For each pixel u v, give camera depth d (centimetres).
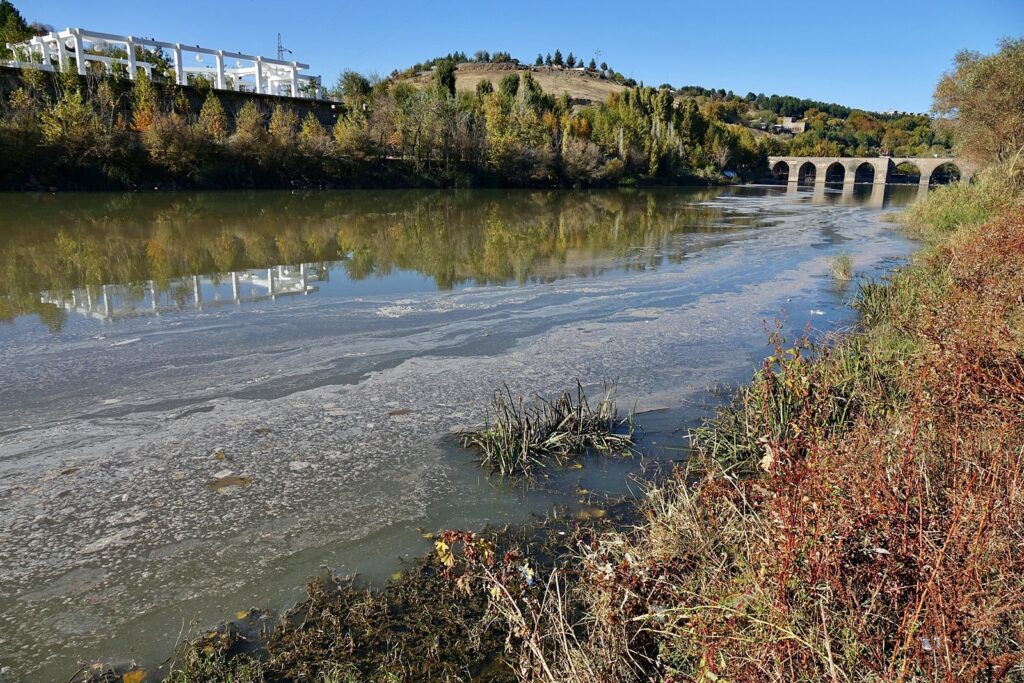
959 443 266
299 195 2800
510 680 241
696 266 1105
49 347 623
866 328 682
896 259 1166
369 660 252
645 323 732
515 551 289
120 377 547
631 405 503
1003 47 1872
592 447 433
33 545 327
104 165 2675
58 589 297
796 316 761
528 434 429
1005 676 171
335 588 297
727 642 194
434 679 242
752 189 4569
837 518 210
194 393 516
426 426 463
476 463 412
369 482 389
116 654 260
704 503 285
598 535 330
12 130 2406
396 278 993
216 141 3014
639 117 5447
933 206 1652
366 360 597
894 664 173
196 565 313
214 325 704
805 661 175
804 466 246
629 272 1050
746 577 209
